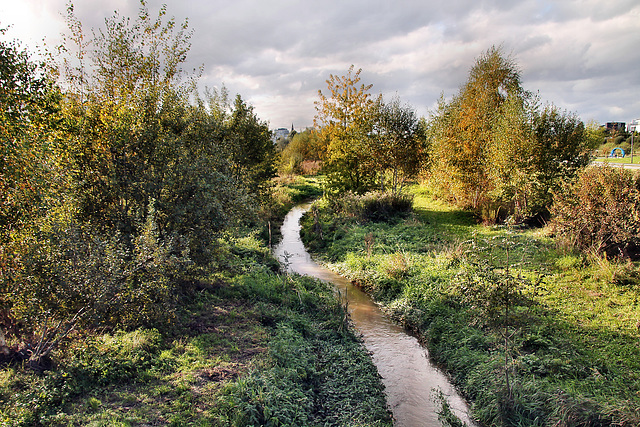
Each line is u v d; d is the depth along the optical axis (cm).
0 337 626
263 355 791
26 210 664
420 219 2245
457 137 2377
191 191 1000
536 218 1939
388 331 1088
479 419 686
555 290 1079
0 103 633
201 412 584
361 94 2856
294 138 7369
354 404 721
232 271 1316
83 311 689
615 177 1312
